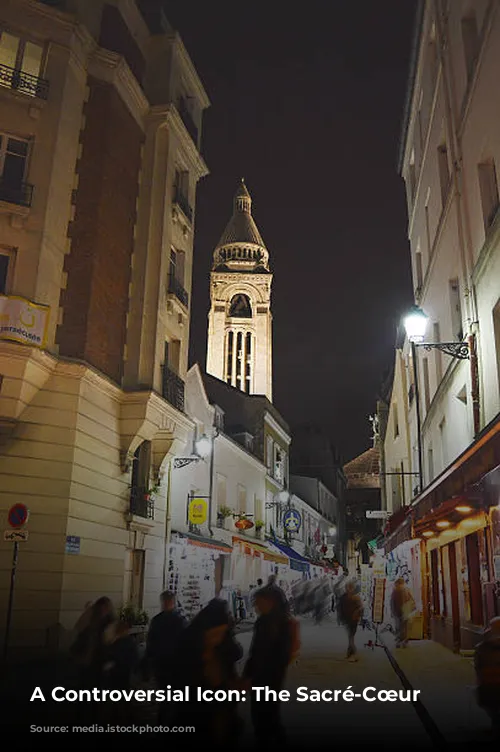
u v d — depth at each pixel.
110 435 17.31
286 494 39.62
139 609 18.38
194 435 25.23
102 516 16.47
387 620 26.50
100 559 16.14
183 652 5.48
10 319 14.66
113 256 18.08
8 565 13.92
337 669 13.17
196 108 24.53
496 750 6.11
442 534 16.12
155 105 20.72
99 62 18.36
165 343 20.75
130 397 17.86
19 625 13.64
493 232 11.51
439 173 17.34
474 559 13.29
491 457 9.81
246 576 31.23
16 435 14.70
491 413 12.05
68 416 15.38
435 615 17.92
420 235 21.38
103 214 17.59
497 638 6.44
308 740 7.07
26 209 15.56
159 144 20.59
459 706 8.33
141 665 7.01
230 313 88.38
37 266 15.47
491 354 11.99
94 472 16.22
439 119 17.05
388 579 27.97
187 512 23.78
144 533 18.94
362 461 66.75
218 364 85.12
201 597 23.77
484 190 12.71
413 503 20.03
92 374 15.92
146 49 21.52
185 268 22.17
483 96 12.35
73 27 17.28
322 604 29.19
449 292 16.05
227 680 5.45
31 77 16.62
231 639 5.68
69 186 17.02
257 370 84.88
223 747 5.30
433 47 18.47
